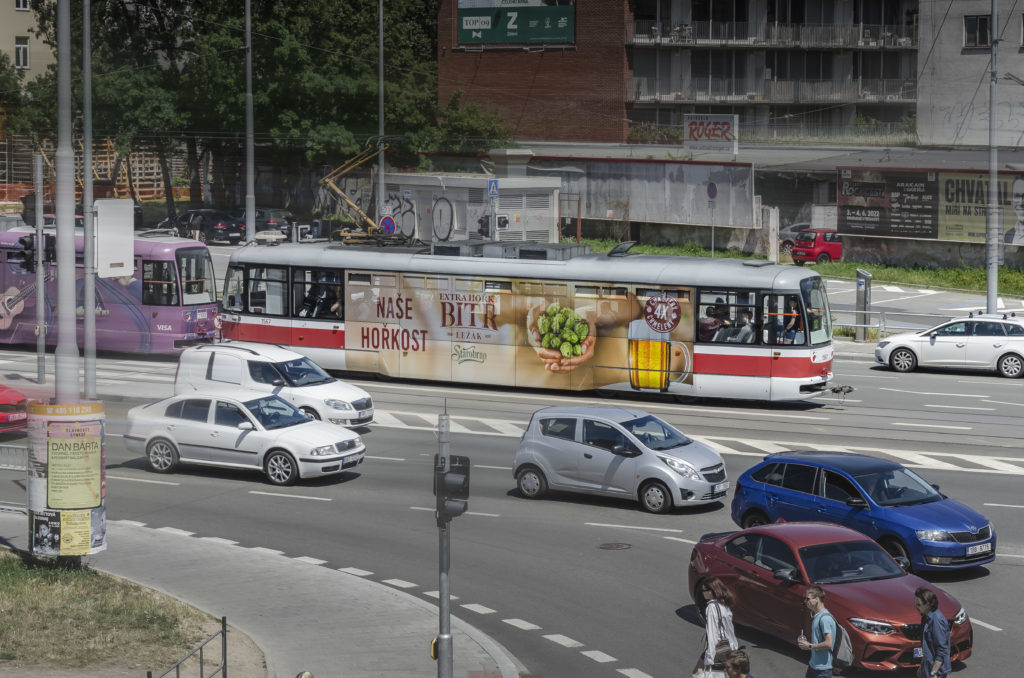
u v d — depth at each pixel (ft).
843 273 179.42
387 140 225.56
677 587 57.11
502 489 75.61
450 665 43.16
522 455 73.36
